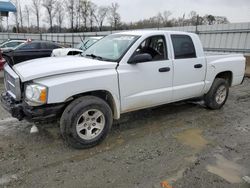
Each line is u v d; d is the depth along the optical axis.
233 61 5.90
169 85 4.59
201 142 4.07
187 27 16.12
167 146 3.87
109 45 4.45
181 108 5.88
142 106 4.30
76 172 3.10
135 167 3.25
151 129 4.54
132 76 3.98
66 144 3.79
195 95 5.27
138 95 4.13
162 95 4.50
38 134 4.09
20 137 3.99
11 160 3.31
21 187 2.79
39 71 3.36
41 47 12.25
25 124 4.51
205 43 14.91
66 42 30.83
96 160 3.40
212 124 4.91
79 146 3.61
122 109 4.03
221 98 5.86
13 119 4.76
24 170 3.11
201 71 5.15
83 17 54.56
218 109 5.90
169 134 4.34
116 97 3.87
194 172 3.17
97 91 3.81
